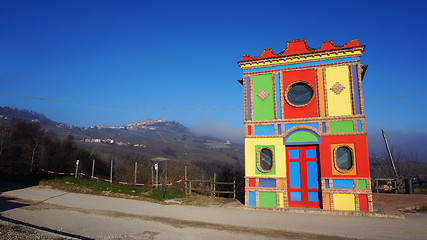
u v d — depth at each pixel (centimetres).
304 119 1366
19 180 2352
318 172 1339
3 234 801
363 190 1245
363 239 848
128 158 4894
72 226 973
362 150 1270
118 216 1165
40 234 827
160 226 1000
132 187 2000
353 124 1298
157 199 1606
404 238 854
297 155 1380
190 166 4088
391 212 1205
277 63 1442
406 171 3159
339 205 1270
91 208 1329
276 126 1405
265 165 1413
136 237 849
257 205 1381
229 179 3002
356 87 1316
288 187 1373
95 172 3903
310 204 1334
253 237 862
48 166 3481
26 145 3438
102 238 828
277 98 1427
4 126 3500
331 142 1316
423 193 1839
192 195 1828
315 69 1384
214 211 1301
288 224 1038
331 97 1346
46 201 1491
